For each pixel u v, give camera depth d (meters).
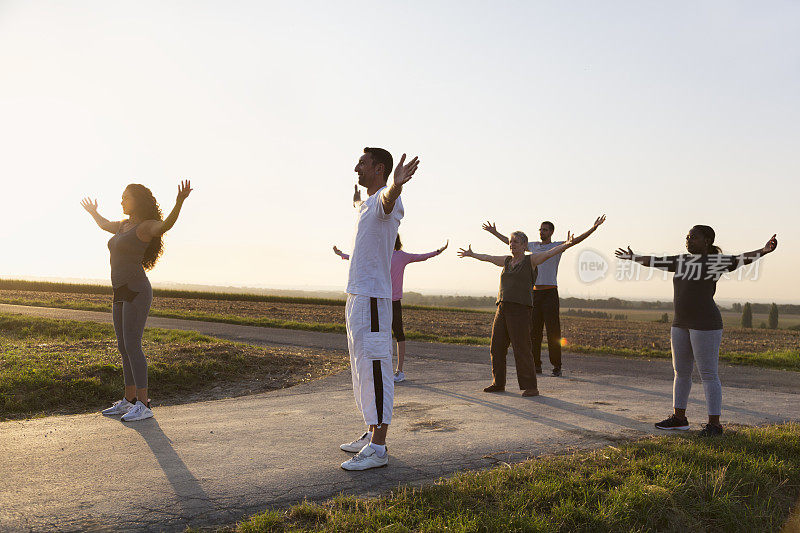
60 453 3.63
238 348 9.28
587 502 2.96
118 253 4.83
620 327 30.78
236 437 4.17
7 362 6.94
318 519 2.62
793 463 3.73
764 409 5.86
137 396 4.94
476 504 2.85
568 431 4.50
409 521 2.64
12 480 3.08
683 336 4.64
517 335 6.33
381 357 3.52
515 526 2.62
